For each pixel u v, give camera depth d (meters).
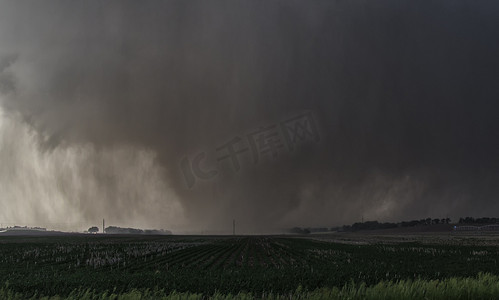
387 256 68.00
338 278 36.53
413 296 20.61
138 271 48.72
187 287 31.56
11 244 103.75
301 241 131.50
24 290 31.14
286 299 24.52
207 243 113.56
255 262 58.69
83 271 48.09
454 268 49.16
